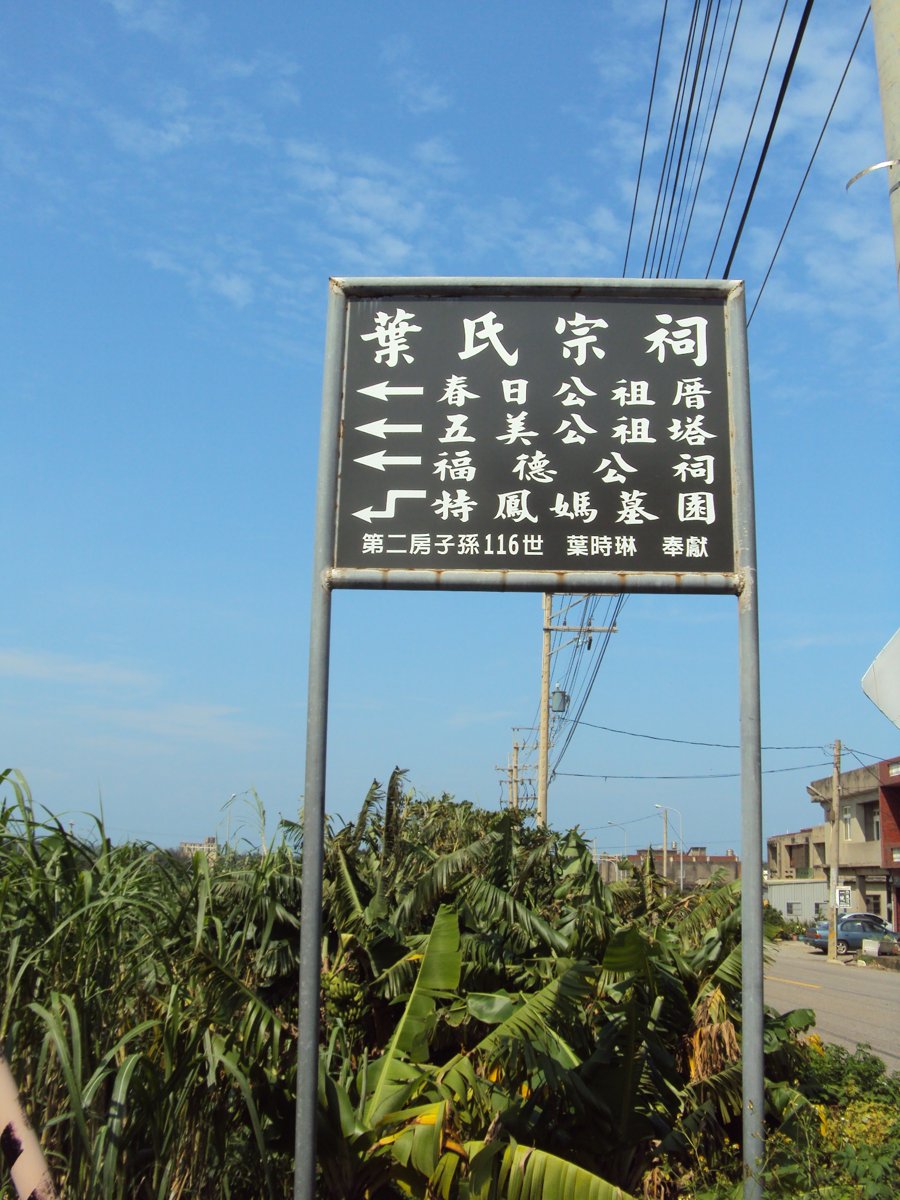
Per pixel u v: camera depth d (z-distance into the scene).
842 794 53.19
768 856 68.06
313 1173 5.01
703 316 5.91
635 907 11.45
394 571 5.65
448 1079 6.08
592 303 5.94
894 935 38.47
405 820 13.16
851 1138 5.48
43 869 4.95
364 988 8.24
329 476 5.79
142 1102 4.89
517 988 8.42
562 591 5.64
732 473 5.74
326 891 8.95
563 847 11.62
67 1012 4.70
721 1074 6.62
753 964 5.30
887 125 5.05
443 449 5.79
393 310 5.97
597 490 5.73
